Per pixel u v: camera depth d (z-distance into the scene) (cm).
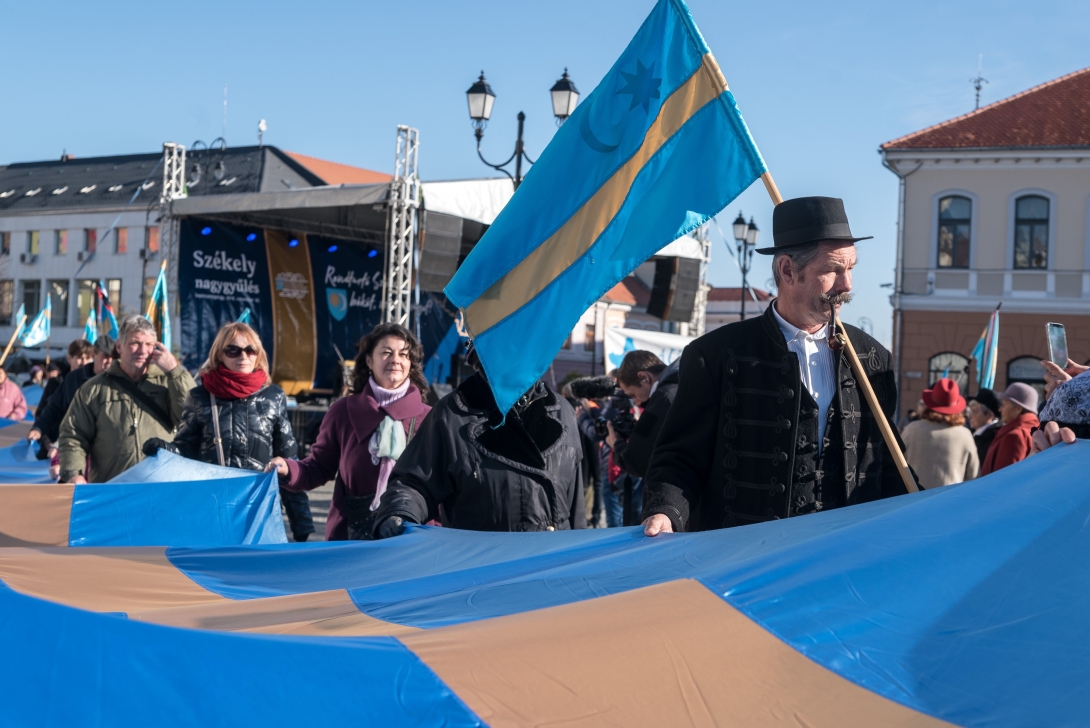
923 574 195
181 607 236
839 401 302
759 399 304
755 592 190
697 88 335
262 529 455
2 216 5556
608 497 907
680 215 329
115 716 131
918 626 183
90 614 141
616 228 339
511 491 372
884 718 160
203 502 451
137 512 439
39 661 133
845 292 299
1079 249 2736
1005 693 167
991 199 2797
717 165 328
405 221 1764
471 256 354
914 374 2842
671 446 317
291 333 2302
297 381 2308
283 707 140
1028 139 2775
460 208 1806
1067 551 202
